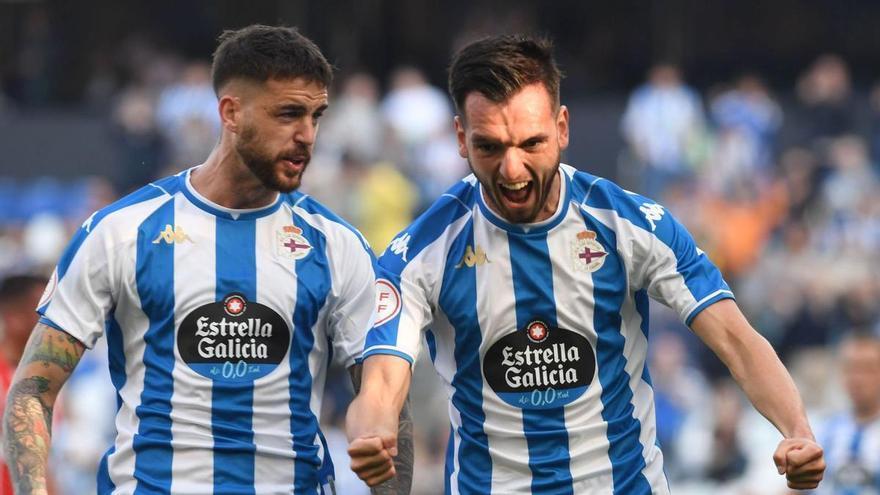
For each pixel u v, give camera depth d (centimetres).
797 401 1617
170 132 6212
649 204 1736
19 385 1730
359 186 5494
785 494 3119
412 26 7369
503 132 1602
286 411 1755
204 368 1731
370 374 1678
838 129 6581
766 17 7431
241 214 1773
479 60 1614
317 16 7406
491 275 1725
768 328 5097
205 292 1742
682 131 6009
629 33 7431
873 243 5597
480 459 1755
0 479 2439
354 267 1798
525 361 1728
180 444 1727
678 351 4478
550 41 1680
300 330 1764
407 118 5878
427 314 1745
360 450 1532
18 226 5916
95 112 7300
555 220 1722
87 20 7575
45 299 1766
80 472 3788
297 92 1698
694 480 4081
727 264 5381
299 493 1767
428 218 1753
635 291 1745
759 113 6253
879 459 2994
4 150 7112
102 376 4153
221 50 1736
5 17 7594
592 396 1733
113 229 1748
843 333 5006
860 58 7412
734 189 5956
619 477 1744
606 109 7019
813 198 5975
